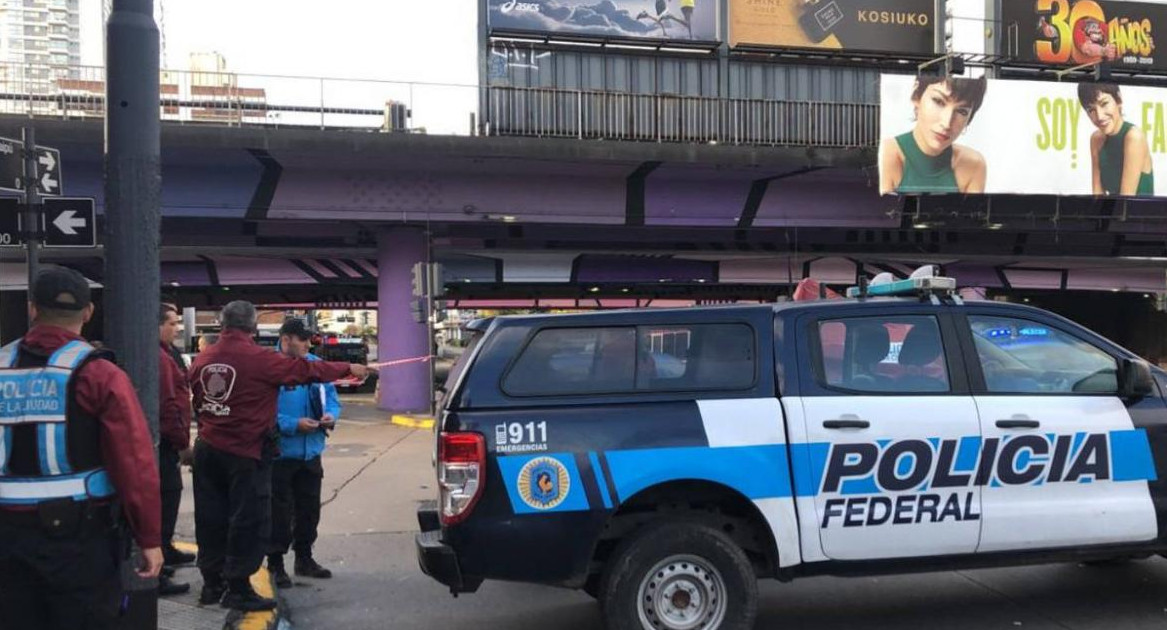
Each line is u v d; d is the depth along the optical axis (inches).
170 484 234.2
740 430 172.9
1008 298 1453.0
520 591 232.4
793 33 844.6
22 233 254.4
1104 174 790.5
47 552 116.3
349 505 351.9
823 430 175.3
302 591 233.1
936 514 177.8
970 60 897.5
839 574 177.5
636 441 169.5
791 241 898.7
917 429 177.9
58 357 118.8
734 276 1005.2
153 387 157.3
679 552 169.2
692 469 169.8
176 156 664.4
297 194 727.1
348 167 717.9
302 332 234.7
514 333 175.3
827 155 744.3
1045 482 182.1
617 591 167.5
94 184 685.3
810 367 179.8
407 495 373.7
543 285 1079.0
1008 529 180.1
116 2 157.2
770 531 172.9
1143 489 186.4
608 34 797.2
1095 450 184.4
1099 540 183.9
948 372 184.9
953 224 786.8
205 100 673.0
